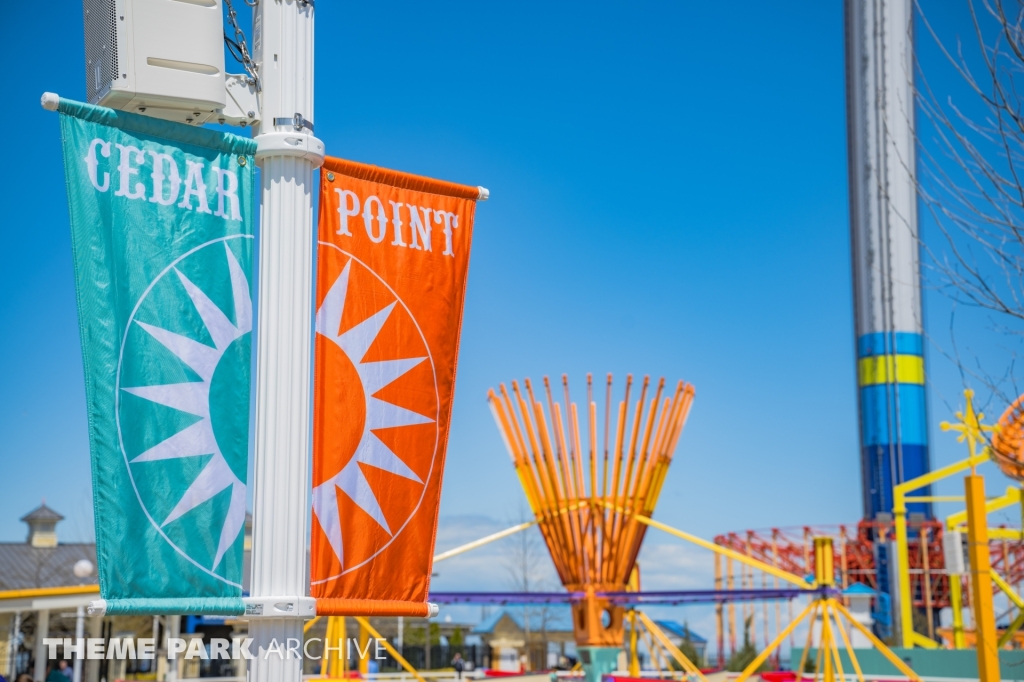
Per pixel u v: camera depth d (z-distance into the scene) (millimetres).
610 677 27641
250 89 8047
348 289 8180
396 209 8516
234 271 7707
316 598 7723
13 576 49188
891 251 72125
